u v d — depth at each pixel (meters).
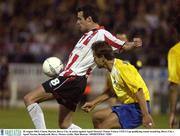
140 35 70.25
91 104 28.11
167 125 48.09
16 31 82.94
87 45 29.16
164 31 73.50
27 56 77.56
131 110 26.61
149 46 72.75
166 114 62.09
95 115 27.14
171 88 26.53
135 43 28.94
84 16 29.42
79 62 29.34
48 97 29.30
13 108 67.38
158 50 72.12
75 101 29.88
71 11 82.69
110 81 27.34
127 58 35.31
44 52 77.31
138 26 75.00
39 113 28.89
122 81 26.25
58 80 29.12
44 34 81.06
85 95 62.44
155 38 73.44
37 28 82.69
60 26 81.25
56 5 85.12
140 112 26.58
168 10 76.75
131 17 78.25
